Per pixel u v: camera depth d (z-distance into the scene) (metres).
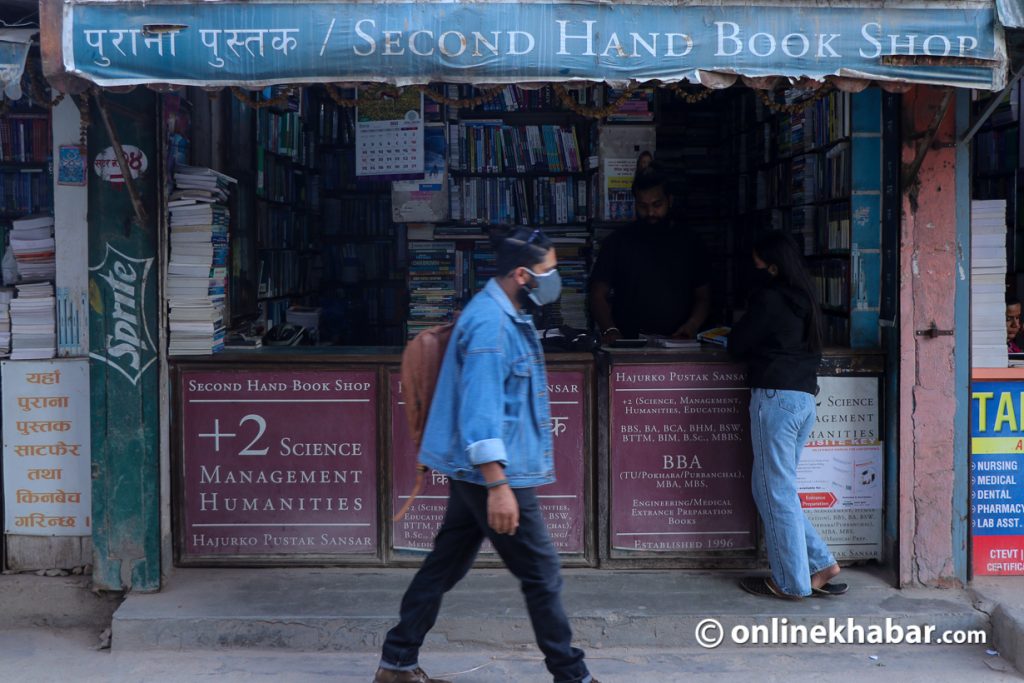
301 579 4.73
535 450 3.49
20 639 4.54
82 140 4.49
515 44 3.67
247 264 6.34
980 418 4.80
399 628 3.77
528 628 4.33
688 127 8.10
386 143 6.45
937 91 4.48
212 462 4.79
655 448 4.81
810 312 4.48
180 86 3.69
